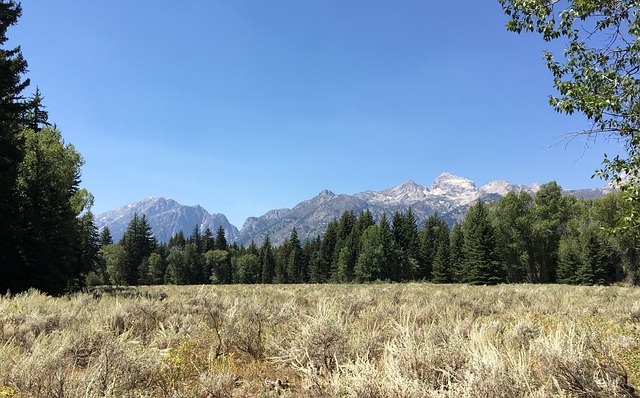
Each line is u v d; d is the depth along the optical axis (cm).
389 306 1112
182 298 1352
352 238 10206
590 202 6712
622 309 1120
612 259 6169
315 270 10700
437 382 387
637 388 409
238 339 663
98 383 383
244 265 12400
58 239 3181
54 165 3481
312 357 512
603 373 411
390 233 8531
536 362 455
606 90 562
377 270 8019
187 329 731
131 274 9925
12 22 2369
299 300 1377
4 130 2400
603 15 560
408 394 327
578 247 6372
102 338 550
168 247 14325
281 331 689
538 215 6719
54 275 2909
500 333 693
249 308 907
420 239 9981
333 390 381
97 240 7538
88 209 4284
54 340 553
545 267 6906
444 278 8012
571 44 593
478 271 5825
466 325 727
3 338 644
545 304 1334
